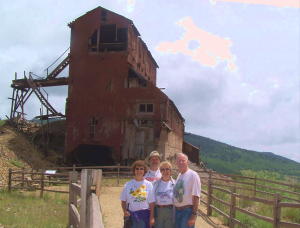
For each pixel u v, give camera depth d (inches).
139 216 257.3
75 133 1453.0
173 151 1737.2
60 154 1552.7
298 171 5334.6
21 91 1694.1
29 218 478.3
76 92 1478.8
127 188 262.4
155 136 1385.3
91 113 1448.1
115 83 1446.9
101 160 1507.1
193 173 262.1
